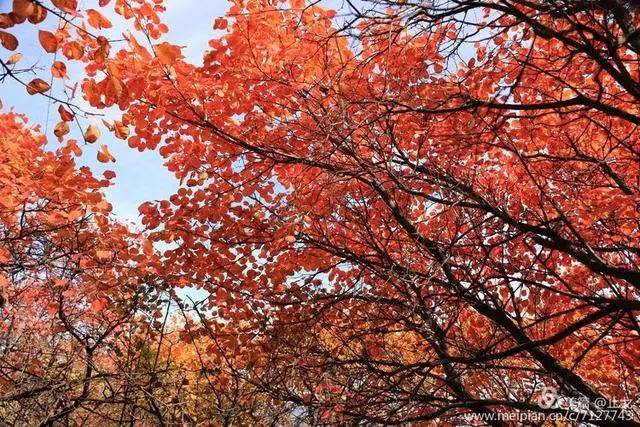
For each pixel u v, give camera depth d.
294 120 5.63
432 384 6.22
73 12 2.72
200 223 6.39
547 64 5.26
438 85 5.43
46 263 6.20
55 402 7.25
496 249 6.24
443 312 5.91
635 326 5.13
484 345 6.86
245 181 6.28
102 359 8.52
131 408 7.77
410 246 6.50
